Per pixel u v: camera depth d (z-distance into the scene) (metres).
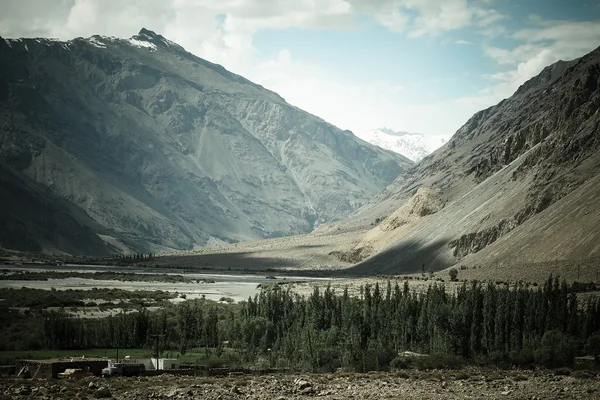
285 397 102.31
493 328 169.25
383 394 106.38
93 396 99.44
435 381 120.81
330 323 185.38
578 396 105.06
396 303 187.50
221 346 175.62
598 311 170.50
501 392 109.00
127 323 179.00
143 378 119.25
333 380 121.69
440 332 169.62
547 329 168.50
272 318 196.88
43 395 98.75
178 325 189.62
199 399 100.06
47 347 171.25
